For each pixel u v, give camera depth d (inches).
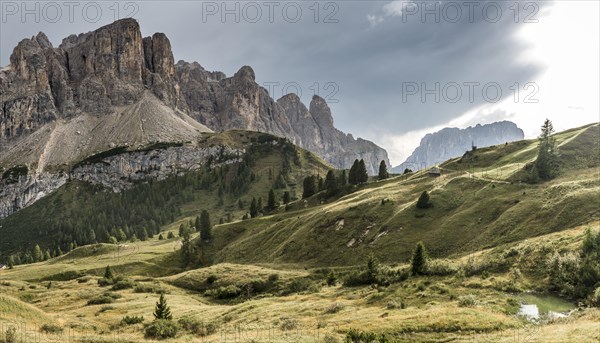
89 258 7293.3
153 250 7534.5
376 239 4648.1
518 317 1702.8
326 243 5024.6
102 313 3142.2
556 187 4185.5
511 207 4165.8
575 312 1702.8
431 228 4478.3
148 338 1973.4
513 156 6368.1
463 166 6820.9
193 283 4503.0
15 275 6146.7
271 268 4731.8
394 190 6146.7
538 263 2333.9
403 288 2369.6
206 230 7037.4
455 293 2139.5
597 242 2213.3
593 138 5698.8
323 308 2269.9
